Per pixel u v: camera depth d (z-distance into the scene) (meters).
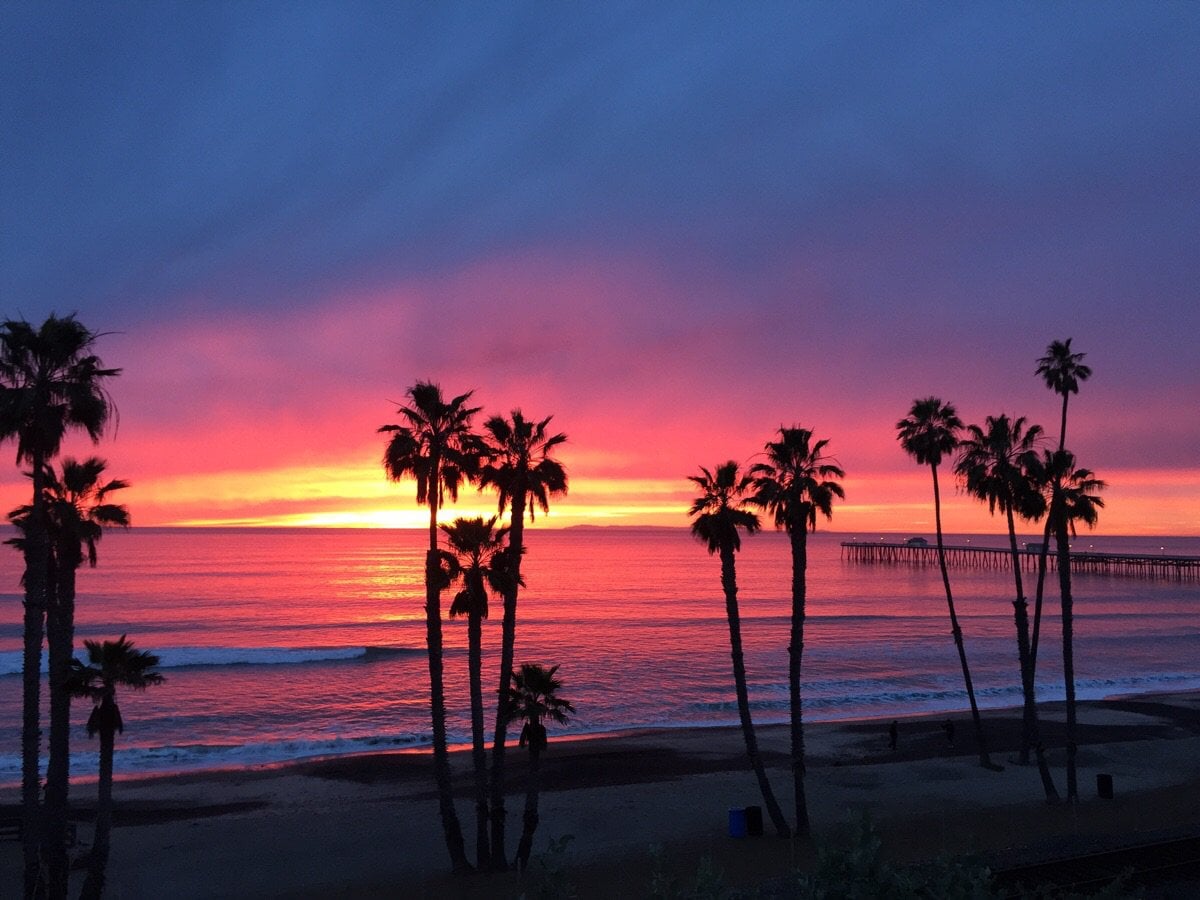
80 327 21.95
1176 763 40.91
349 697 61.22
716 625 104.94
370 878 26.23
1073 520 35.12
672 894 8.50
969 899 8.09
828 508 29.48
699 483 29.92
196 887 25.92
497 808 26.19
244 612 117.31
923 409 41.06
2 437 21.22
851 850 8.24
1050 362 36.47
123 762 43.59
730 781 37.94
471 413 25.94
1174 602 136.75
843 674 72.00
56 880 22.12
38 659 22.39
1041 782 37.09
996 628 102.19
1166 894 20.38
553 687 26.28
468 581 26.27
